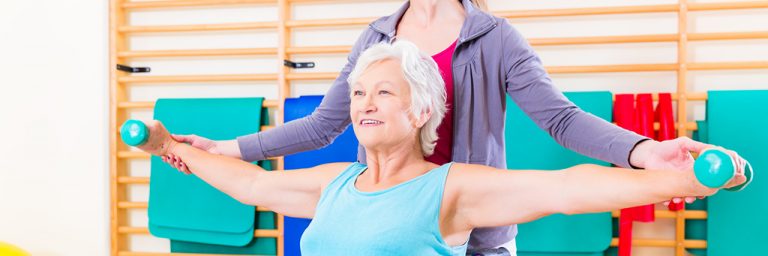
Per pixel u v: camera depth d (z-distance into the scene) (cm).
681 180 79
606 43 228
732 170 73
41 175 264
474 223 102
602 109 221
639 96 220
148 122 119
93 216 260
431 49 125
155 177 250
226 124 243
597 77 233
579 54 233
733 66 219
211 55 251
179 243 254
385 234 96
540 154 224
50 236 264
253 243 247
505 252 119
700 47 227
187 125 245
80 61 260
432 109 106
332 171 114
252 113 242
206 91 257
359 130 105
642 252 234
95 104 258
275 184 117
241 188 119
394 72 104
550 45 232
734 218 215
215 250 252
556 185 92
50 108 263
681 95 221
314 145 142
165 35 259
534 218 97
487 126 124
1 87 267
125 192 264
